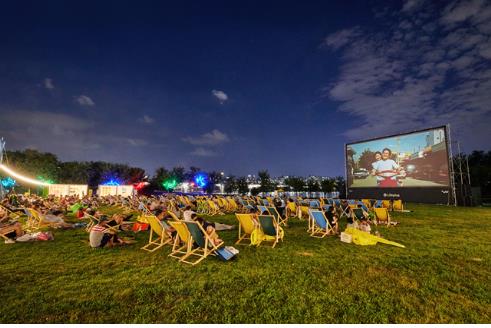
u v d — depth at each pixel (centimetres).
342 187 3706
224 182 5066
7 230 723
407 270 460
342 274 439
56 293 368
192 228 530
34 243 706
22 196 2419
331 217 809
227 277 427
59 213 1123
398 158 2247
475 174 2978
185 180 5391
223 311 316
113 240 677
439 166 1998
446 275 433
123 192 3136
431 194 2036
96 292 371
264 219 637
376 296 353
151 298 352
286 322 291
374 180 2412
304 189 4016
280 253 579
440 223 1035
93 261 528
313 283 399
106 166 5797
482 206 1925
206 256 538
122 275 441
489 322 292
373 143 2438
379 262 507
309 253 578
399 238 738
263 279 417
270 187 4188
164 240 689
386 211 958
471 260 520
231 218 1248
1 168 2369
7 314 309
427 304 332
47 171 4834
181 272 455
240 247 639
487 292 367
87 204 1922
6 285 397
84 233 870
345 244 669
